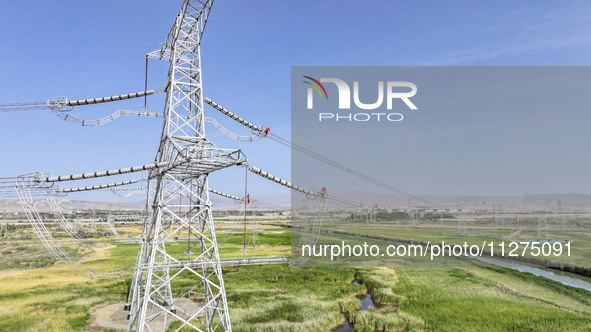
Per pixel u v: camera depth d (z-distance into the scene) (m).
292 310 37.66
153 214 28.45
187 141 29.64
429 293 45.19
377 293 44.09
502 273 57.62
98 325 32.47
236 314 36.09
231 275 54.66
